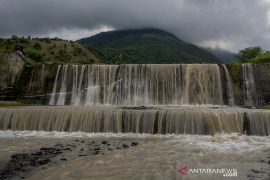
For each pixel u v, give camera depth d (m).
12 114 22.88
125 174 11.11
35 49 64.75
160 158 13.43
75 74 35.34
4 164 12.75
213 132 20.70
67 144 17.12
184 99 33.75
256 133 20.72
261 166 12.20
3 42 63.47
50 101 34.84
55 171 11.63
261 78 33.62
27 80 35.88
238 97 33.59
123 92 34.53
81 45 81.38
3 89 35.22
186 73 34.25
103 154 14.34
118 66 35.19
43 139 18.81
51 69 35.91
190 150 15.19
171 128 21.11
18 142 17.77
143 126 21.38
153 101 33.91
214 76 34.19
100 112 22.00
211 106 31.77
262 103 32.84
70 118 22.19
